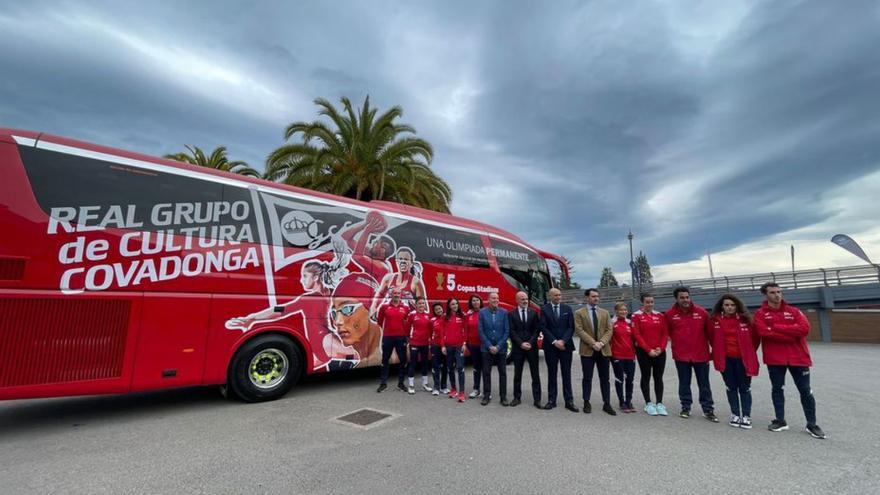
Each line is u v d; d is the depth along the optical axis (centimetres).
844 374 1057
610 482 396
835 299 2202
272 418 605
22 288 505
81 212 553
